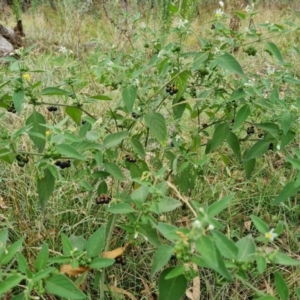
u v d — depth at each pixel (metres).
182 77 2.12
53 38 6.06
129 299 2.12
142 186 1.63
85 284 2.06
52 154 1.64
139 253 2.25
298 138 3.12
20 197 2.59
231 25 4.72
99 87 3.76
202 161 2.21
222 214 2.59
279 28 2.13
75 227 2.41
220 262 1.24
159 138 2.07
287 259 1.34
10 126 3.21
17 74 2.34
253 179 2.92
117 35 4.64
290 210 2.59
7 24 7.29
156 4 5.76
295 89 3.69
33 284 1.29
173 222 2.53
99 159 1.83
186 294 2.09
